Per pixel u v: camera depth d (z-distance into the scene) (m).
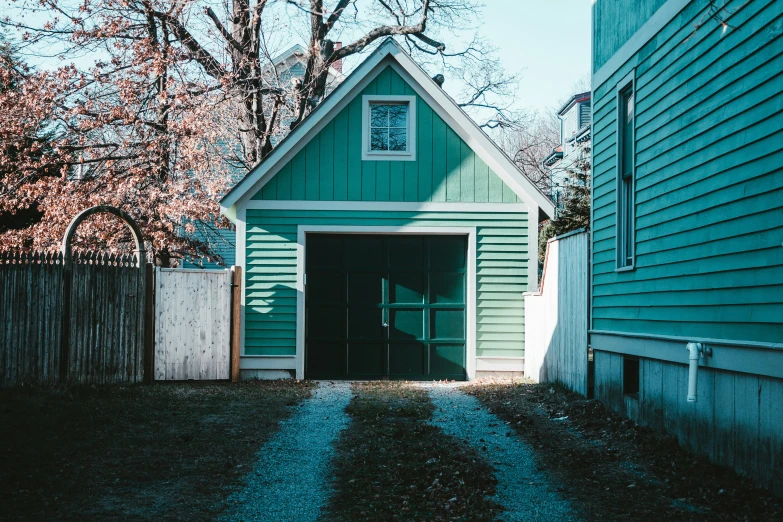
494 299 15.14
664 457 7.71
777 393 6.26
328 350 15.16
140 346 13.58
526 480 6.98
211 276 14.46
